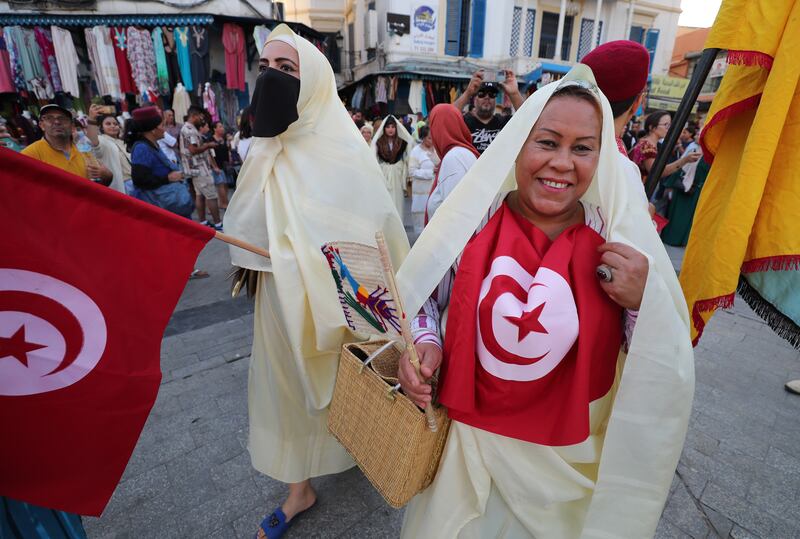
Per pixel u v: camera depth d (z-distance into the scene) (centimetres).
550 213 94
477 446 98
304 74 157
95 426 100
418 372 92
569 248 91
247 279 178
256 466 174
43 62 907
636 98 149
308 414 172
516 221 99
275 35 160
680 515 186
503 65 1410
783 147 131
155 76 949
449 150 276
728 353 324
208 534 177
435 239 101
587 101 88
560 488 96
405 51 1334
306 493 183
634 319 92
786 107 125
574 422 87
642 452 90
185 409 254
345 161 166
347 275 105
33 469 96
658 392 87
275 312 163
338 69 1758
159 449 222
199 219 723
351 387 114
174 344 333
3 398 91
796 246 132
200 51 950
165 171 417
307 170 161
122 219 98
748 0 126
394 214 178
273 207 161
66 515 112
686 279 168
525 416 93
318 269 156
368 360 109
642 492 93
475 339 92
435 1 1322
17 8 877
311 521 182
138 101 966
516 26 1430
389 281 87
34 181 87
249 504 191
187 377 287
